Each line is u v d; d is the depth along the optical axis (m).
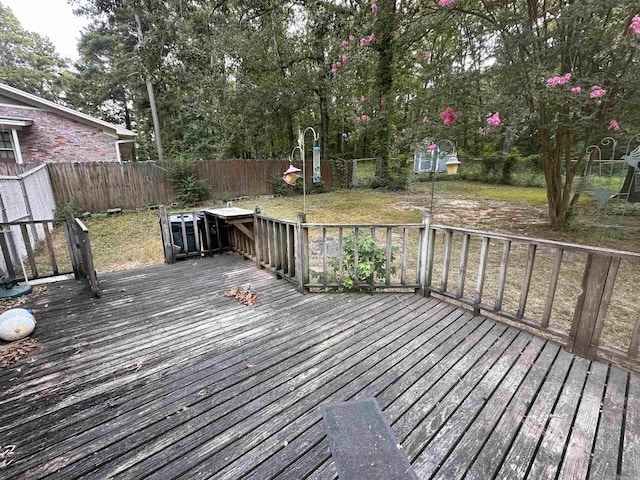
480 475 1.29
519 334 2.43
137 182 9.05
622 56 4.41
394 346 2.27
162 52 10.00
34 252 5.27
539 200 10.93
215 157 15.28
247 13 10.92
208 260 4.61
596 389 1.79
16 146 8.65
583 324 2.08
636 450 1.40
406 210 8.97
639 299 3.33
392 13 7.39
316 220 7.57
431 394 1.77
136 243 5.87
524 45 4.84
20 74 19.44
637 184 5.77
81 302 3.08
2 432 1.52
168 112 17.47
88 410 1.67
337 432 1.51
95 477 1.29
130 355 2.18
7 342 2.35
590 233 6.07
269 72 12.65
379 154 14.11
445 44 6.56
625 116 5.05
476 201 10.80
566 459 1.36
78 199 8.04
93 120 9.56
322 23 9.98
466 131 6.19
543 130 5.69
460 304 2.98
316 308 2.93
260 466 1.33
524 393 1.77
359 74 9.95
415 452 1.39
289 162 12.61
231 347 2.28
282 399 1.74
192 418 1.61
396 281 3.63
